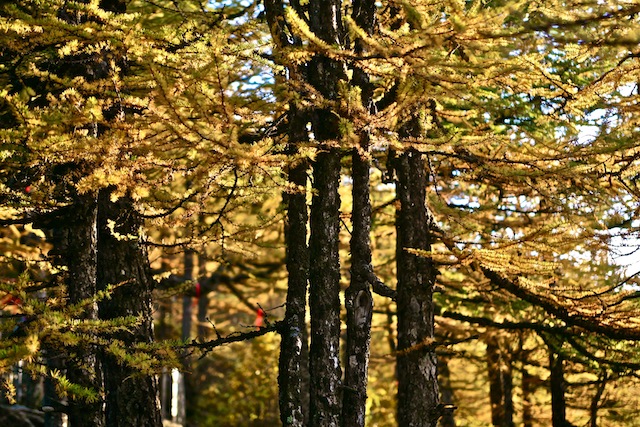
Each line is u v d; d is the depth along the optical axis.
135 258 7.09
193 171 5.55
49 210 6.77
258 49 6.29
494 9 4.81
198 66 5.96
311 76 7.35
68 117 5.14
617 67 6.29
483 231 9.18
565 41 4.91
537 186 7.97
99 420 7.06
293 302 7.20
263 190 6.26
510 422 14.66
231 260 15.46
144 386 6.98
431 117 8.21
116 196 5.53
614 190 7.58
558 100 9.10
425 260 8.87
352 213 7.53
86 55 6.97
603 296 8.50
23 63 6.64
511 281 9.19
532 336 12.43
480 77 6.58
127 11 8.66
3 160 5.49
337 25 7.51
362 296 7.31
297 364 7.03
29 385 16.52
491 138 7.22
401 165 9.02
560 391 12.16
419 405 8.58
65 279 7.43
